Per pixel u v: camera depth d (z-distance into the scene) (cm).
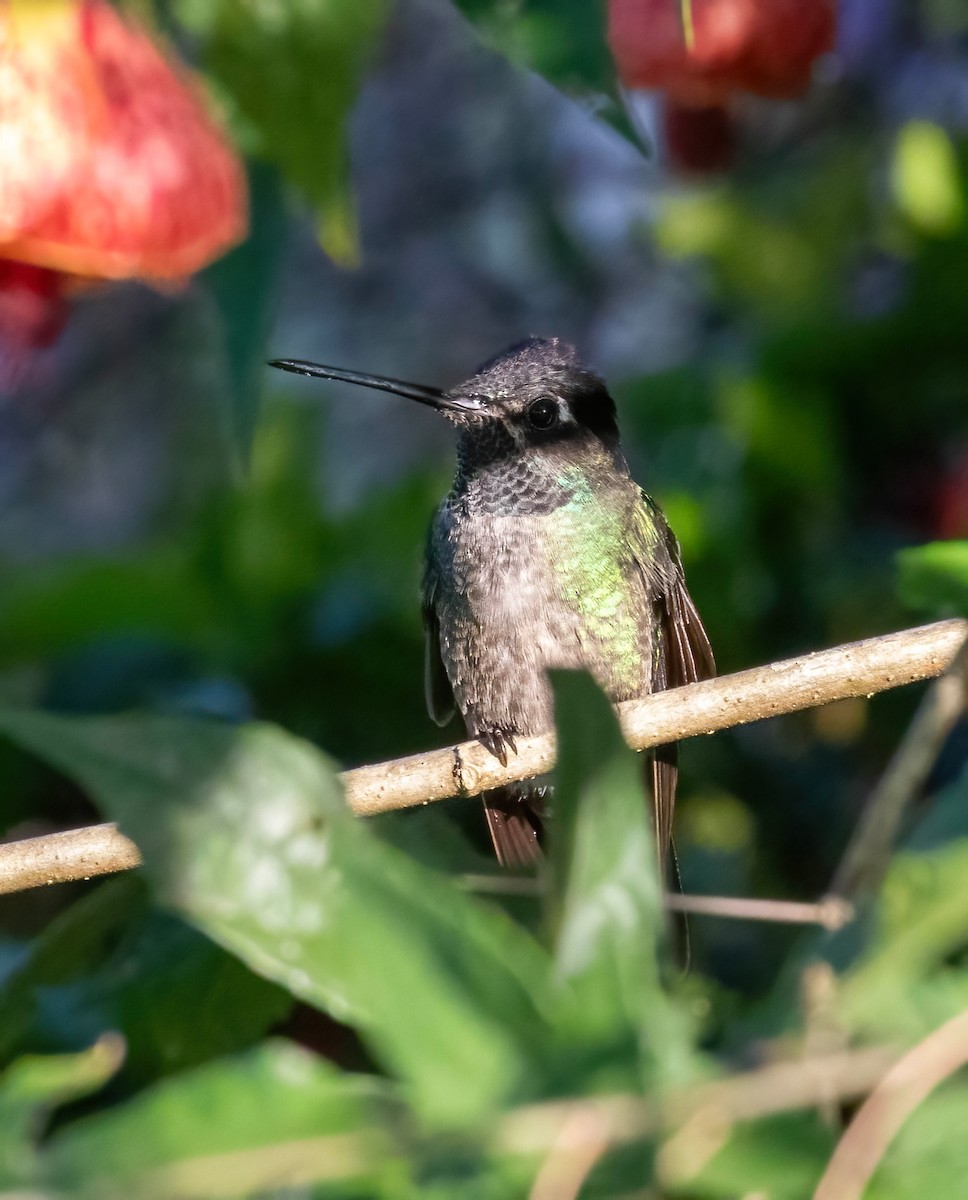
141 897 297
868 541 309
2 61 270
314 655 308
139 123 277
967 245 309
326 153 295
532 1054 194
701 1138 188
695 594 309
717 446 310
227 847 210
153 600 309
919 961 211
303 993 202
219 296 296
